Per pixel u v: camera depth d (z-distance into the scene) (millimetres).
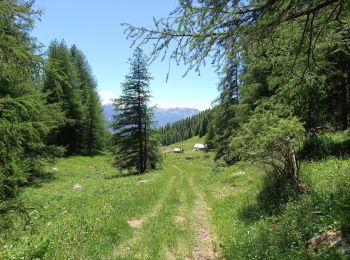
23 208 9570
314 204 9125
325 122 18875
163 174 34531
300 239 7449
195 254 9562
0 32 6566
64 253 9008
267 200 12406
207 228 12227
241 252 8352
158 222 12797
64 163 48312
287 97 13023
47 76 7652
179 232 11352
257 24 5172
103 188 24047
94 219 12688
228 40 5461
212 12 4906
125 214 13914
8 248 8625
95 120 64375
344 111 17969
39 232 11023
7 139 8141
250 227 10258
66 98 54156
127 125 39781
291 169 12320
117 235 10844
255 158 12531
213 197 17859
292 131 11703
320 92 15203
